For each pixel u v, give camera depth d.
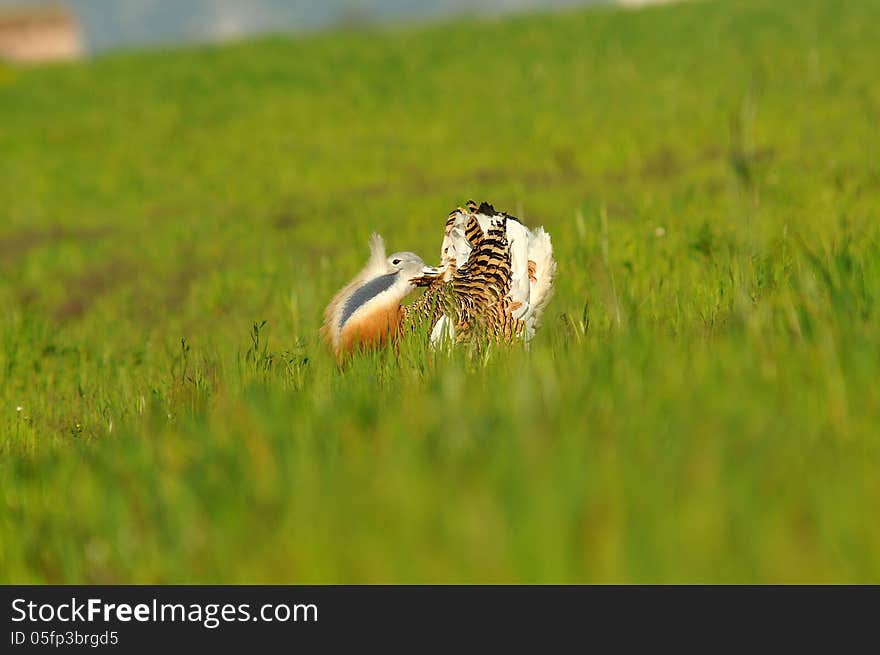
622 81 130.62
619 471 13.34
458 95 137.75
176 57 185.12
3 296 74.12
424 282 29.66
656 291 35.56
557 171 93.12
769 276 28.12
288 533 13.89
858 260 23.58
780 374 16.83
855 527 11.67
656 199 61.78
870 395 15.41
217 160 122.31
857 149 69.19
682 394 16.33
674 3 176.12
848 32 135.00
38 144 139.62
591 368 18.41
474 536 12.22
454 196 80.75
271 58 176.00
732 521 11.80
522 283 31.03
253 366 29.25
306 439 16.80
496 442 14.88
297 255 64.75
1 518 18.61
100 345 48.91
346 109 138.75
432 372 23.28
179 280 70.25
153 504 16.36
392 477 14.22
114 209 108.06
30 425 33.81
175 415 24.95
